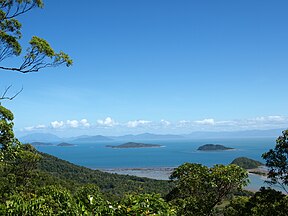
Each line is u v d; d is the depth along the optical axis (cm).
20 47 1159
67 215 485
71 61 1202
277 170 1614
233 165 1484
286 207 1512
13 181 2680
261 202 1588
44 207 515
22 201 525
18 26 1197
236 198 1886
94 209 465
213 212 1568
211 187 1479
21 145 1304
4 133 1187
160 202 478
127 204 468
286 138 1584
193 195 1529
